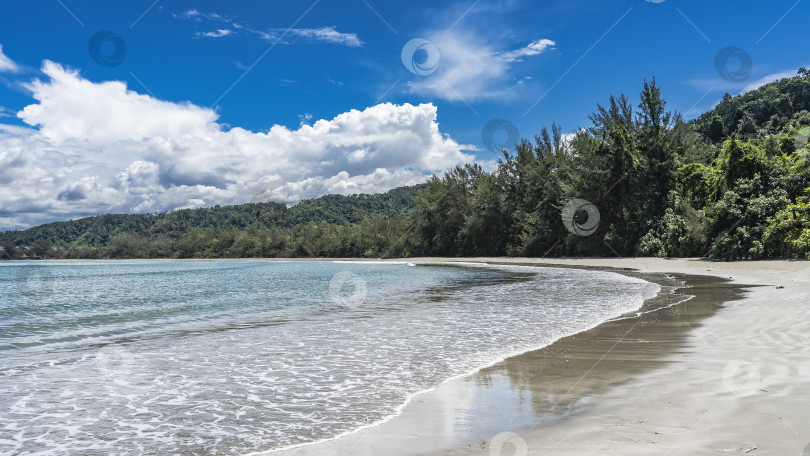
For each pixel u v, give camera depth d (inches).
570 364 251.4
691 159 1397.6
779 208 969.5
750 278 684.1
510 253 2065.7
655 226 1368.1
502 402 189.3
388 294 729.6
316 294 781.3
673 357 251.6
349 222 4800.7
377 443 152.6
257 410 195.0
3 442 165.5
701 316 384.8
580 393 195.9
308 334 382.9
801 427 139.3
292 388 227.3
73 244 5275.6
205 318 516.1
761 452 122.3
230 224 4894.2
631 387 199.2
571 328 370.3
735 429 140.6
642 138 1448.1
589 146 1595.7
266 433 167.8
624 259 1364.4
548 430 153.3
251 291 885.2
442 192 2458.2
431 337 353.7
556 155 1892.2
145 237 5017.2
